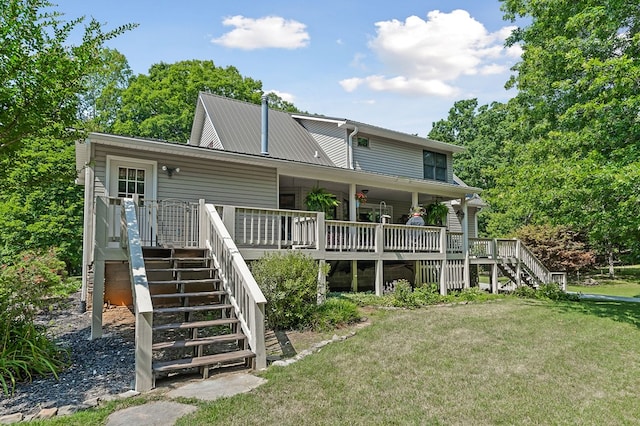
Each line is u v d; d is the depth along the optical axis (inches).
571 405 171.3
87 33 201.0
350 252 410.0
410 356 231.0
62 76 190.5
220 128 530.9
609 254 904.9
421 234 486.6
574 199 356.2
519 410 163.9
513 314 380.5
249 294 215.2
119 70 1214.3
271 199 430.6
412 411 159.2
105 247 265.0
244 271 229.1
